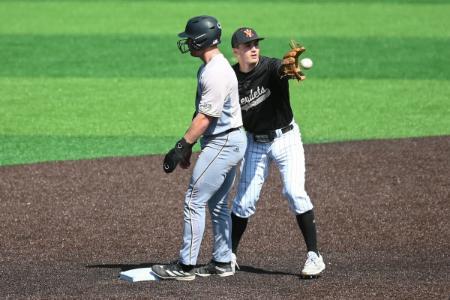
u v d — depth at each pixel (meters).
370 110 58.69
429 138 47.91
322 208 34.88
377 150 45.00
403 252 29.22
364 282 24.58
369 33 89.12
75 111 58.69
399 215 33.75
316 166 41.78
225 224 25.92
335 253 29.25
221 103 24.12
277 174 40.28
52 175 40.59
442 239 30.73
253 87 25.42
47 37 86.38
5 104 60.72
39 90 65.12
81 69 72.75
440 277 25.14
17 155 46.97
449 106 59.50
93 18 98.75
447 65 73.75
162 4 109.94
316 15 101.19
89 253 29.66
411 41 84.50
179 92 64.56
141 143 49.97
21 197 36.91
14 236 31.69
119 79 69.00
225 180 25.61
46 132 52.88
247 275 26.27
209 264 26.27
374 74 70.69
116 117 57.03
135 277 25.70
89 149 48.44
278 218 33.66
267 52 78.44
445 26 93.50
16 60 76.06
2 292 24.39
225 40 84.12
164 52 79.44
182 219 33.75
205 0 113.62
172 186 38.56
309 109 59.38
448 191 36.97
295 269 27.05
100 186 38.62
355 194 36.84
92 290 24.33
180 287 24.58
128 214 34.38
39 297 23.61
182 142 24.25
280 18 98.81
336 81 68.31
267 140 25.95
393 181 38.78
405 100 61.56
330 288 24.03
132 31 89.88
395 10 105.44
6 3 111.06
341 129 53.50
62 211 34.88
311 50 80.12
